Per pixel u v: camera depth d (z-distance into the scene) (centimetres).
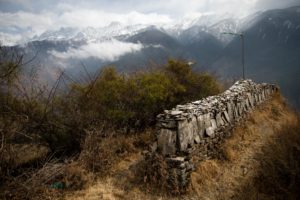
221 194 534
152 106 933
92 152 655
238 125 924
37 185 530
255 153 732
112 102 883
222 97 878
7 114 595
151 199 532
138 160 695
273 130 887
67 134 737
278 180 512
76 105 768
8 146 562
